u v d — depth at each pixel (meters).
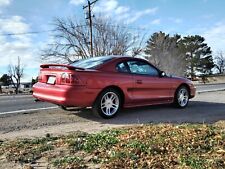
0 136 4.97
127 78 6.70
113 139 4.36
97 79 6.18
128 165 3.49
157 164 3.49
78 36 39.03
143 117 6.69
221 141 4.14
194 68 75.38
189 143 4.07
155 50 58.50
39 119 6.46
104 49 39.53
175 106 7.98
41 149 4.11
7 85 80.69
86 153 3.95
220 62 90.44
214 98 10.41
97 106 6.30
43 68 6.62
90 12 35.56
